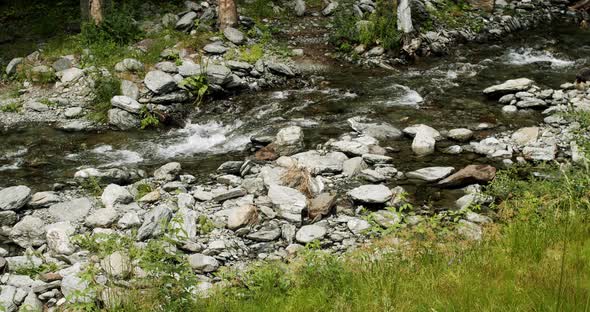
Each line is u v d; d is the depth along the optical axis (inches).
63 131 485.1
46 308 248.2
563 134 433.1
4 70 588.1
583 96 507.5
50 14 732.0
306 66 608.4
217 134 478.6
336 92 552.7
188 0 732.0
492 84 565.6
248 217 322.3
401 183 375.2
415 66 622.5
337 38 652.7
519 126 462.9
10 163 433.1
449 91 549.6
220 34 633.0
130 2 706.8
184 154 445.7
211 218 331.6
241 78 567.2
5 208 346.0
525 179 370.9
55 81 560.4
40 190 387.9
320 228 312.8
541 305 188.5
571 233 244.1
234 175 395.5
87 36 607.2
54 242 303.3
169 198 360.2
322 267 249.4
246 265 286.0
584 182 293.9
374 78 586.9
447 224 293.4
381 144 442.6
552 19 799.7
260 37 655.8
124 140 469.7
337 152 415.5
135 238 301.6
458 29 711.1
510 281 210.2
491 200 337.7
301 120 494.3
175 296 220.7
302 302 223.3
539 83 561.6
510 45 696.4
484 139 434.6
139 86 535.8
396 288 218.1
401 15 642.2
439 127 469.1
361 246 279.9
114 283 238.1
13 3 783.1
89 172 393.7
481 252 237.9
